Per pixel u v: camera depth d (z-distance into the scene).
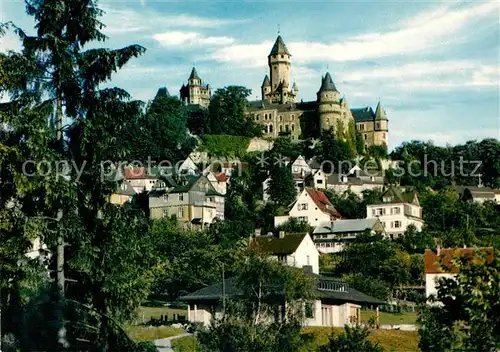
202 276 94.25
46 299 37.56
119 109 39.41
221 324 47.94
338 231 160.00
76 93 39.34
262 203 192.62
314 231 162.50
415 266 122.75
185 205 168.88
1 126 37.16
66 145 39.16
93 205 39.22
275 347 47.78
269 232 169.62
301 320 58.00
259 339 46.84
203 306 69.94
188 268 95.06
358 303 77.94
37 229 36.25
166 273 92.06
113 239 38.34
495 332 25.47
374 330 67.94
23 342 37.22
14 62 37.06
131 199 176.62
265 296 59.41
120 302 38.28
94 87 39.59
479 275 25.94
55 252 38.47
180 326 65.62
